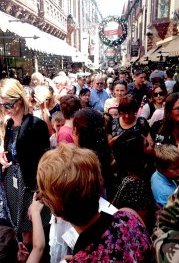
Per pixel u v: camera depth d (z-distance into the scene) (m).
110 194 2.10
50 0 18.75
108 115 3.46
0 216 2.41
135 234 1.12
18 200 2.52
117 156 1.97
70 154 1.13
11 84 2.42
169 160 2.12
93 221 1.12
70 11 35.16
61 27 23.44
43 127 2.54
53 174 1.07
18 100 2.42
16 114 2.47
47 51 7.55
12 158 2.55
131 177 1.89
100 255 1.04
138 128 3.22
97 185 1.10
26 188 2.51
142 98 5.95
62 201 1.06
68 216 1.09
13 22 6.54
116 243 1.07
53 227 1.72
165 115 3.08
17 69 9.04
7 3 10.97
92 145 2.12
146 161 2.02
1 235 1.20
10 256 1.18
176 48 11.66
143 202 1.83
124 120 3.32
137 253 1.08
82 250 1.06
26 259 1.63
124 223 1.14
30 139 2.45
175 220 1.00
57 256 1.68
